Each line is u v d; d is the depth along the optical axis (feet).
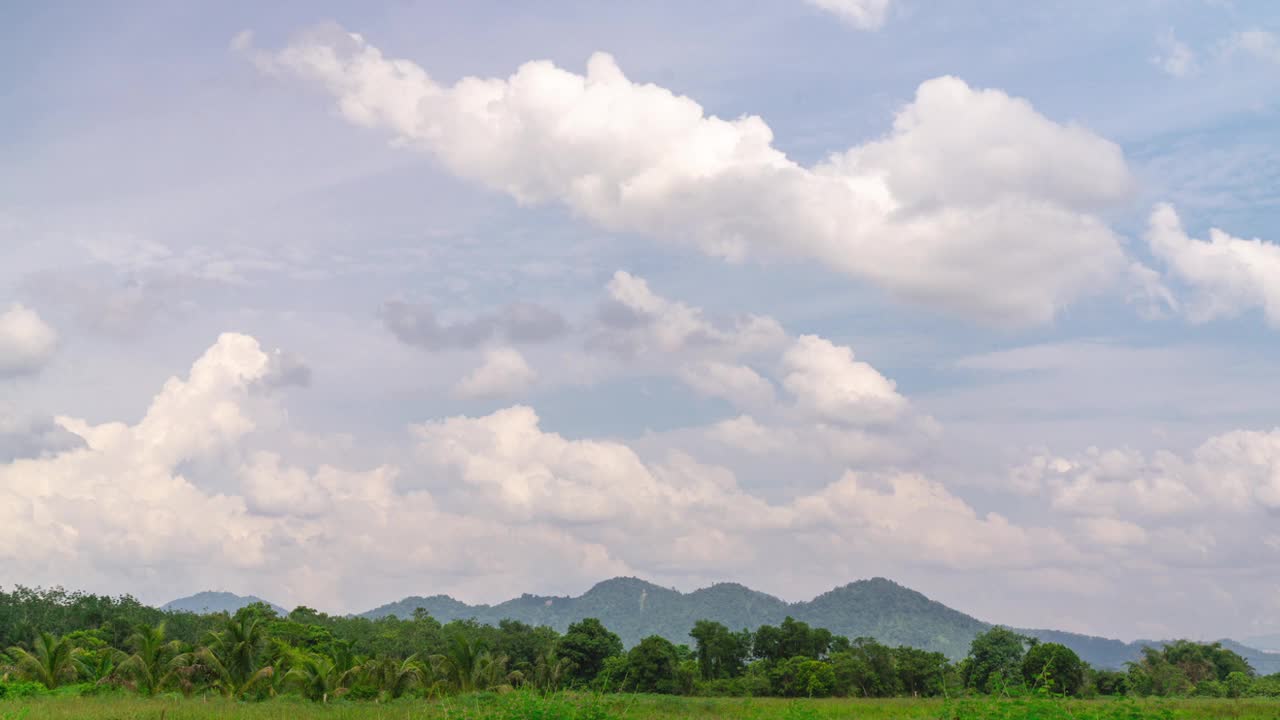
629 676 353.51
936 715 159.43
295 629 319.47
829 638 418.72
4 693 164.45
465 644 227.40
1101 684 368.07
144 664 192.54
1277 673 447.01
